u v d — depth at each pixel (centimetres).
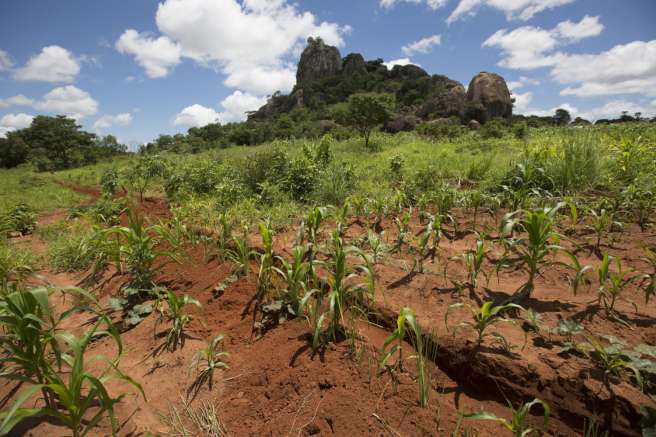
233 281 379
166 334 316
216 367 273
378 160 1077
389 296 318
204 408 238
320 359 257
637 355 216
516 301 288
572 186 545
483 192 571
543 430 195
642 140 756
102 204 754
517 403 212
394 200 564
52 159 4675
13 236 709
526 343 242
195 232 521
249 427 221
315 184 675
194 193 767
